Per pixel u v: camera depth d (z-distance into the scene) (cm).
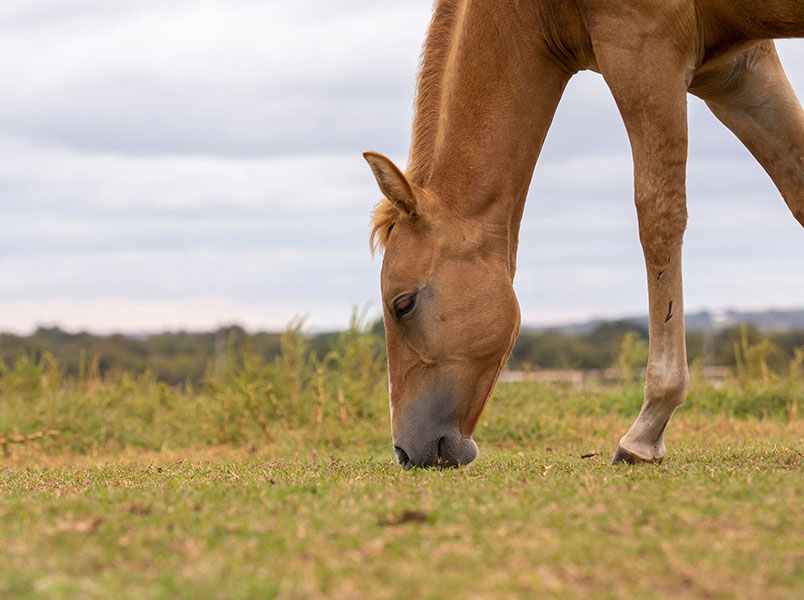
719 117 509
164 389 1041
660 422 453
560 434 780
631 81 440
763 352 1011
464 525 265
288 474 425
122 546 247
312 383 925
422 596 195
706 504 289
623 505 289
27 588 204
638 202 448
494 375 466
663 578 212
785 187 499
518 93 472
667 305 451
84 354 1040
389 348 466
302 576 213
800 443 564
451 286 456
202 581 210
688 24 436
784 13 426
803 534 251
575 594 198
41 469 580
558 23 466
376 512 286
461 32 475
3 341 2367
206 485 374
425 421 451
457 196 467
